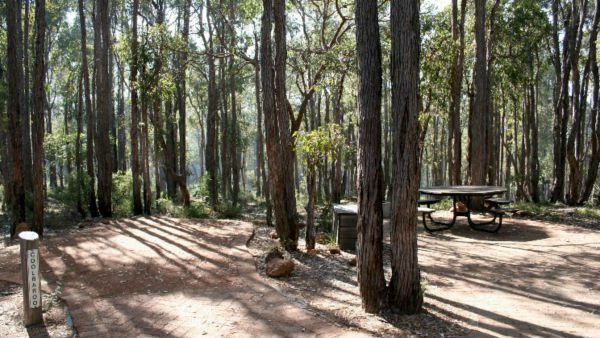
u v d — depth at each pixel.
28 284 4.54
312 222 7.86
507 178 25.19
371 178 4.70
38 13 9.77
